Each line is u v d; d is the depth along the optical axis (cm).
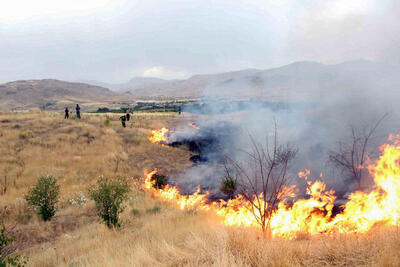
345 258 360
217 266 368
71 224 1135
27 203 1273
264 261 372
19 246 878
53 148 2258
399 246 354
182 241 590
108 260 524
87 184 1706
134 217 1193
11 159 1933
